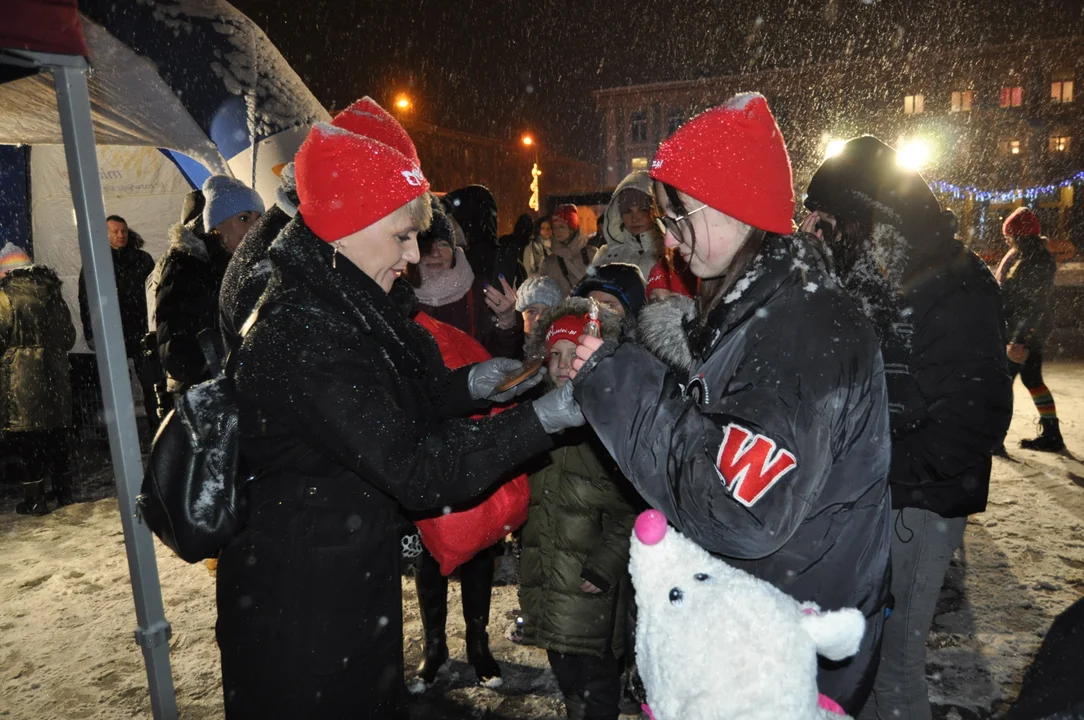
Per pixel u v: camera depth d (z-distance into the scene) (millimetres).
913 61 33438
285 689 1536
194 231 4027
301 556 1517
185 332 3725
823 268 1266
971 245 31391
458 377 1975
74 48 2244
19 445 5102
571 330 2023
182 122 4766
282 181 2119
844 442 1202
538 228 8289
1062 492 4910
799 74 35250
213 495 1537
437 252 3551
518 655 3203
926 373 1877
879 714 2055
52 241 7414
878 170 1917
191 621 3568
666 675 1034
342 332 1477
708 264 1312
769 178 1217
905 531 1969
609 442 1222
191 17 4664
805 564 1248
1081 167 31281
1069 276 21562
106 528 4871
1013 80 32250
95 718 2836
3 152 7270
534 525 2287
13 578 4125
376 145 1529
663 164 1279
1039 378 5824
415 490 1428
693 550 1123
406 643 3311
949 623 3283
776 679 971
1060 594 3518
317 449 1485
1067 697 988
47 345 5145
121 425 2375
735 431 1109
